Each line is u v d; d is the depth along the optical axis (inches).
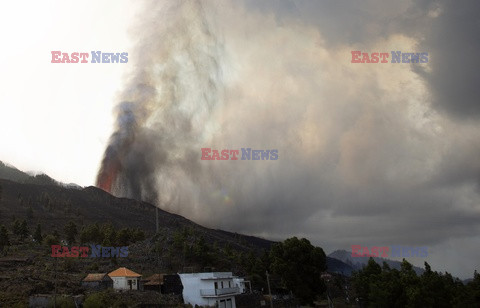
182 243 5821.9
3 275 3270.2
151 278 3784.5
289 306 4037.9
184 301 3479.3
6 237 5036.9
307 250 4136.3
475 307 2856.8
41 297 2647.6
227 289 3646.7
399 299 3189.0
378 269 4266.7
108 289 3280.0
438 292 3068.4
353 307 4532.5
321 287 4111.7
